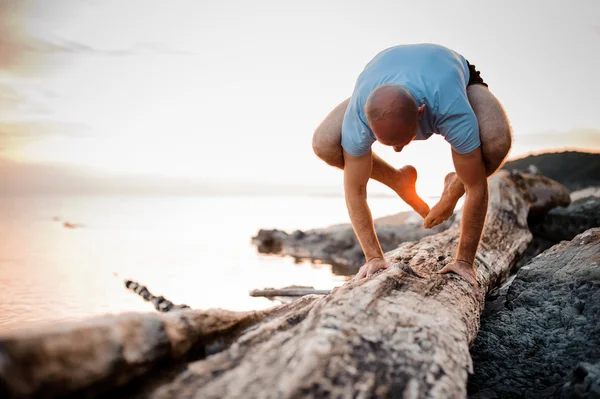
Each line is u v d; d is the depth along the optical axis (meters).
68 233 16.58
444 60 2.70
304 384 1.66
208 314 2.10
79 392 1.50
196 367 1.83
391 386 1.77
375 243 3.18
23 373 1.34
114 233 16.77
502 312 3.35
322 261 10.99
